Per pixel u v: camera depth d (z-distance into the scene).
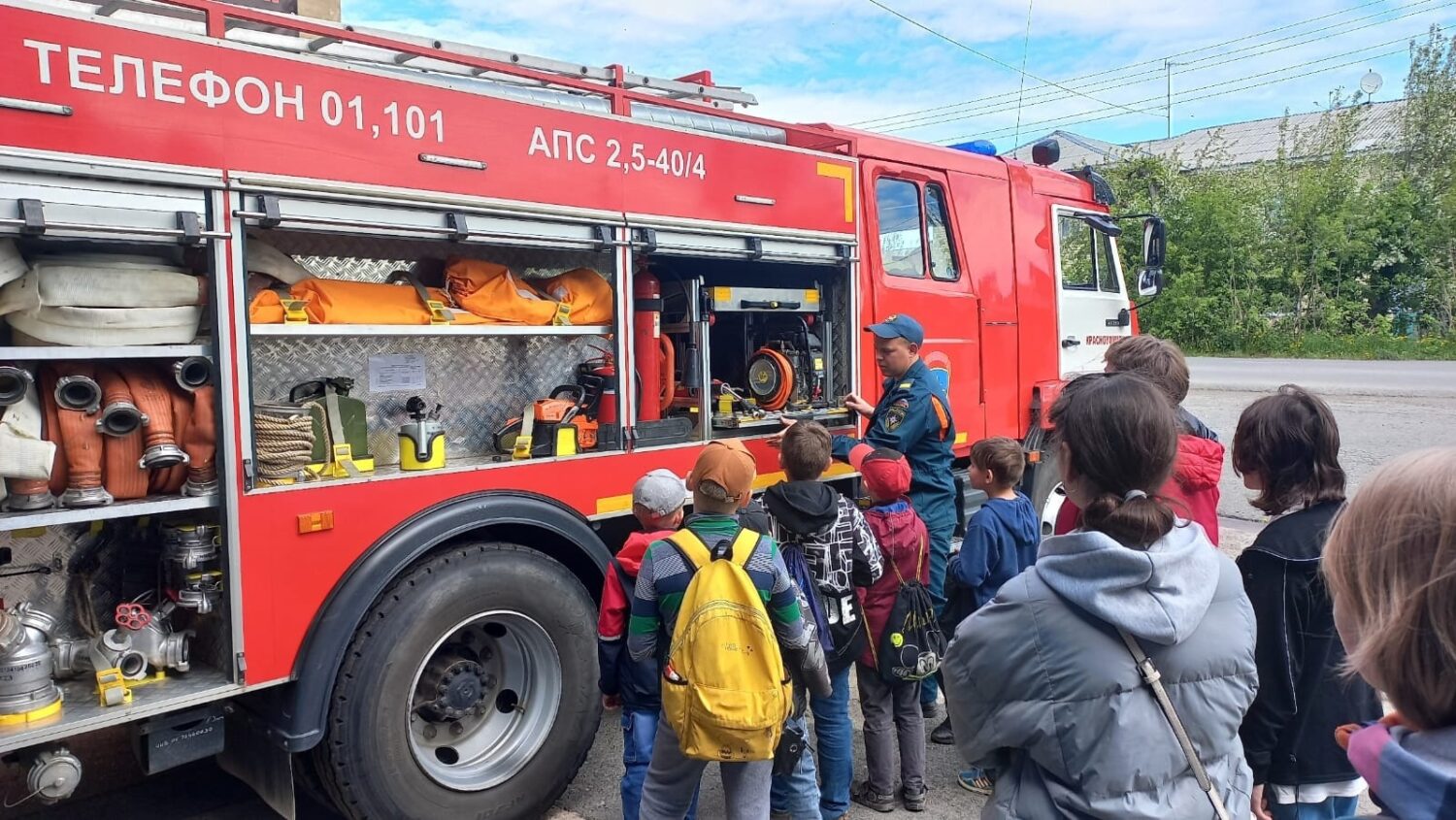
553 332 3.81
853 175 4.93
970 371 5.84
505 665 3.66
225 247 2.82
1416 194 30.03
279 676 2.95
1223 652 1.71
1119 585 1.64
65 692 2.80
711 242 4.21
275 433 3.02
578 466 3.76
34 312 2.62
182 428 2.85
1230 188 29.39
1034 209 6.41
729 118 4.51
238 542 2.86
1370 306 29.92
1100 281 7.17
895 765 4.17
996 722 1.75
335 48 3.46
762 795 2.88
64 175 2.54
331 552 3.06
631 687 3.14
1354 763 1.15
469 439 3.98
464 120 3.36
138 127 2.65
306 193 2.97
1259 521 8.92
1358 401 15.26
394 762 3.16
